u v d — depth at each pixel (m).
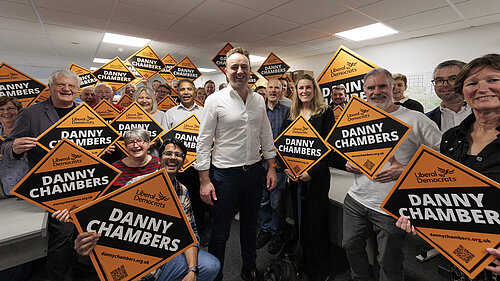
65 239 1.51
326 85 1.83
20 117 1.54
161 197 0.83
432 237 0.84
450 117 1.88
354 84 1.68
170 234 0.84
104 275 0.78
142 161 1.77
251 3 3.27
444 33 4.60
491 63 0.81
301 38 5.07
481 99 0.84
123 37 5.04
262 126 1.63
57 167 1.13
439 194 0.82
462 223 0.78
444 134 1.05
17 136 1.51
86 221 0.76
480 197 0.74
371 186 1.29
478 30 4.19
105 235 0.78
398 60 5.29
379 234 1.28
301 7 3.40
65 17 3.79
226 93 1.46
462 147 0.95
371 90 1.27
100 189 1.21
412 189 0.88
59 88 1.60
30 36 4.90
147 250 0.82
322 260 1.69
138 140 1.67
